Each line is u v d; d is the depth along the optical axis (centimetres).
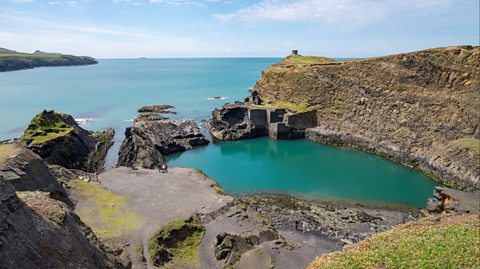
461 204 3866
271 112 8506
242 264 3055
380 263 2061
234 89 17638
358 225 4184
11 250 1617
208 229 3491
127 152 6362
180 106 12412
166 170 5094
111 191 4175
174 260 3052
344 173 6134
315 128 8444
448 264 1973
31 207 2059
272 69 10500
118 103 12988
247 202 4872
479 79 6016
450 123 6191
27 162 3406
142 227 3344
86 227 2506
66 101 13350
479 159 5309
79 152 6319
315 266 2255
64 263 1895
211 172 6156
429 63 6700
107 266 2330
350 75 8088
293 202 4888
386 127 7181
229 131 8419
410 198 5075
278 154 7244
